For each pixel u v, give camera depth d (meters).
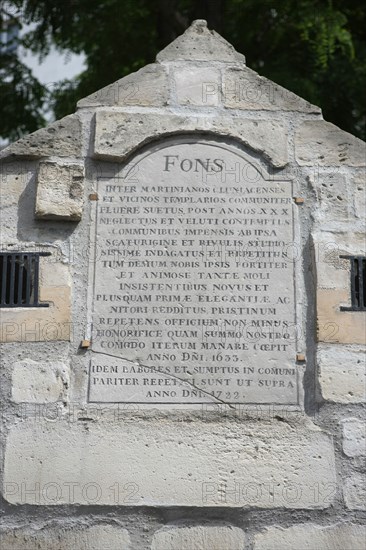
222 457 4.68
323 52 8.96
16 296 4.88
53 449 4.66
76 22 9.44
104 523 4.59
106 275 4.92
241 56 5.33
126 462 4.65
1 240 4.96
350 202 5.10
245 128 5.18
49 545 4.56
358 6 9.95
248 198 5.07
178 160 5.12
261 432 4.72
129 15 9.36
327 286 4.93
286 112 5.23
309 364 4.84
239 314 4.89
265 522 4.61
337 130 5.21
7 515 4.60
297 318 4.90
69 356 4.80
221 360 4.82
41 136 5.11
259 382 4.80
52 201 4.98
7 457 4.65
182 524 4.60
